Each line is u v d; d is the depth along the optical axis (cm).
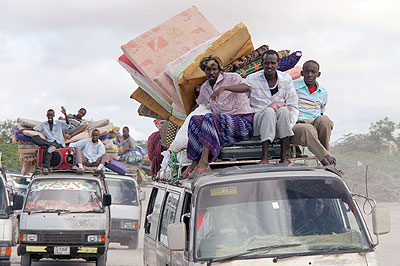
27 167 2186
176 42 1320
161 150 1466
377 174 4016
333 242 807
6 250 1739
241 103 1033
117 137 3120
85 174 2080
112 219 2509
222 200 838
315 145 1002
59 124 2109
